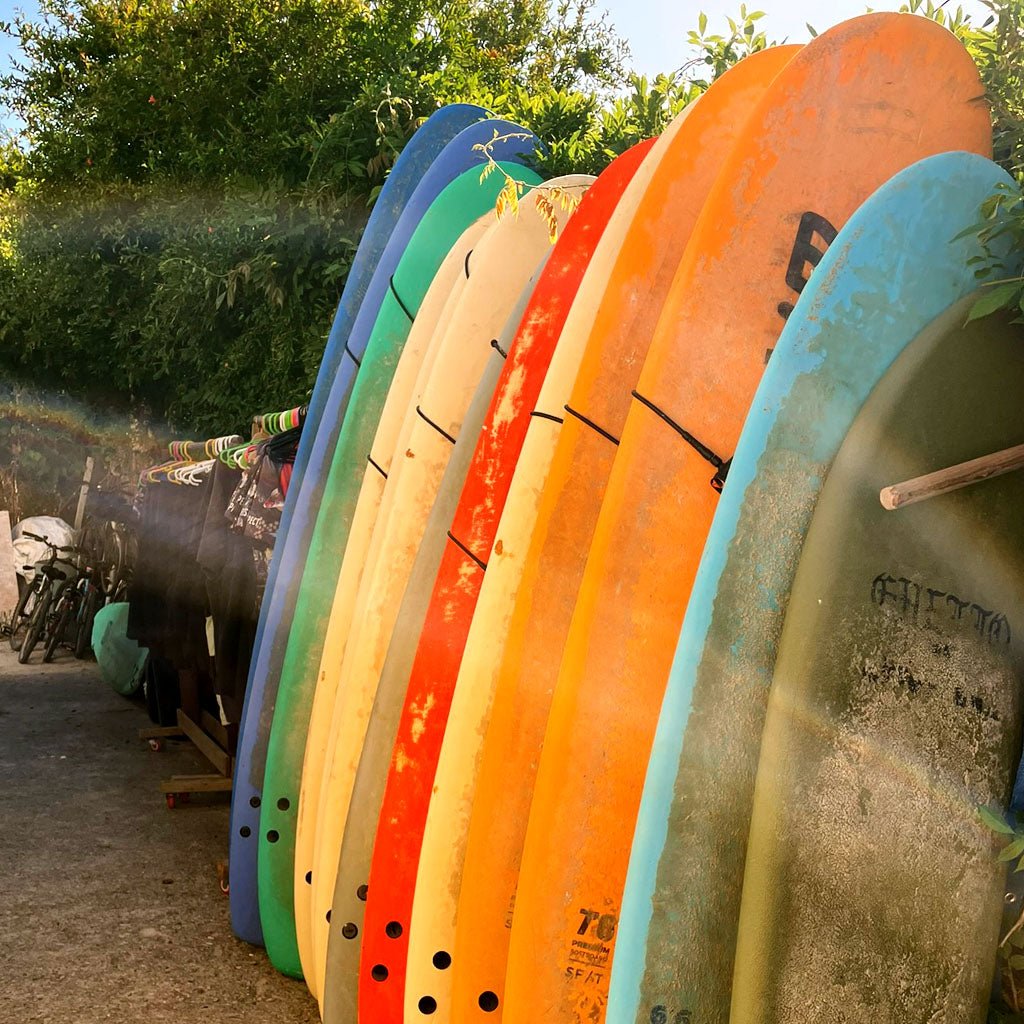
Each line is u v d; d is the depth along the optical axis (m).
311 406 3.61
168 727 6.21
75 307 8.98
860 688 1.77
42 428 11.81
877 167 2.18
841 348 1.84
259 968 3.46
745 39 3.07
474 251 2.95
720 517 1.79
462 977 2.36
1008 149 2.43
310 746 3.11
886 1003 1.81
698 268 2.06
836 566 1.75
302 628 3.30
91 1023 3.10
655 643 2.11
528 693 2.30
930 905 1.85
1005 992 2.06
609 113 4.00
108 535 8.59
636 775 2.12
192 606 4.98
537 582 2.30
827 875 1.75
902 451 1.81
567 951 2.12
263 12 7.23
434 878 2.44
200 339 6.50
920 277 1.91
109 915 3.85
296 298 5.36
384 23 6.89
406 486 2.88
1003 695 1.93
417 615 2.68
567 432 2.29
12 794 5.29
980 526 1.89
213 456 4.78
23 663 8.80
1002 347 1.94
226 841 4.63
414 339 3.15
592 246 2.62
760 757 1.74
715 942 1.84
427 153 3.79
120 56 8.62
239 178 5.76
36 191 9.39
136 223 8.37
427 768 2.61
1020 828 1.96
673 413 2.08
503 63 8.62
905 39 2.12
